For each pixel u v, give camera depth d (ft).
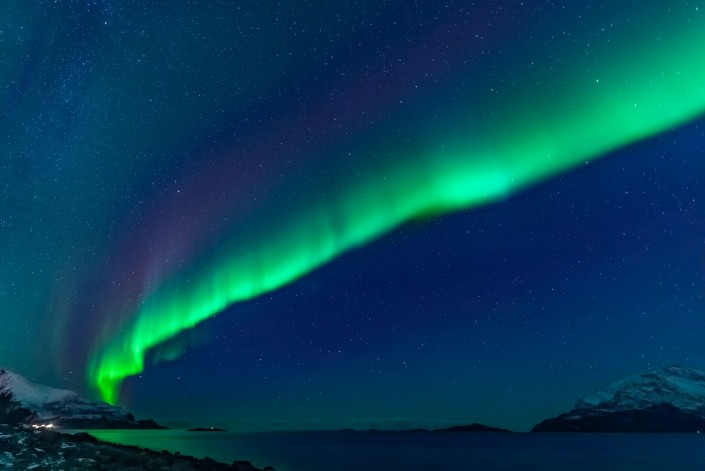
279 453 247.70
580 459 253.24
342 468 169.58
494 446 417.69
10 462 60.49
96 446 99.09
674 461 238.89
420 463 208.23
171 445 266.16
